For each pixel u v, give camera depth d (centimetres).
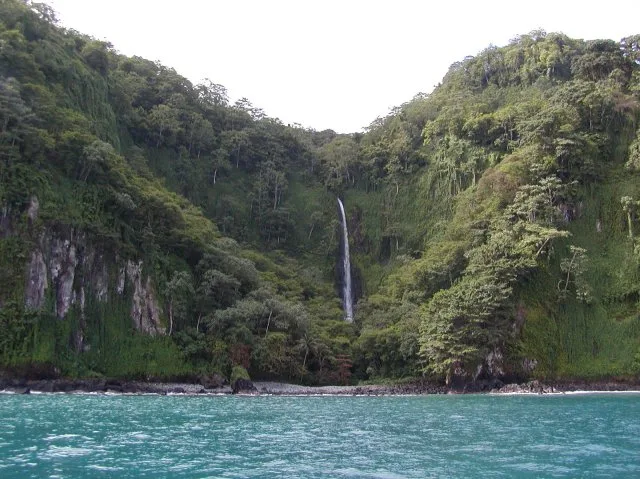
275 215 12075
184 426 3362
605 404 5369
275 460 2358
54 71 8462
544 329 8025
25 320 6122
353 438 3025
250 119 13950
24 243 6312
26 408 4106
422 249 11369
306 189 13225
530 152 9312
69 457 2272
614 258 8756
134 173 8962
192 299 7744
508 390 7475
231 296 8062
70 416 3656
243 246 11294
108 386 6397
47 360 6125
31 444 2530
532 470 2197
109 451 2438
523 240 8162
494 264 7938
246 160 12988
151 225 7981
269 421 3775
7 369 5916
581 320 8244
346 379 8094
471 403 5550
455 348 7331
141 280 7381
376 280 11494
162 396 6019
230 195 12219
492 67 13912
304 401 5775
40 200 6569
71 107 8456
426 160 12425
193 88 13362
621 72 10381
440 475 2100
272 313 7981
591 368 7900
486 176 9656
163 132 11806
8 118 6644
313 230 12500
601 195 9206
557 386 7738
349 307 11562
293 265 11225
